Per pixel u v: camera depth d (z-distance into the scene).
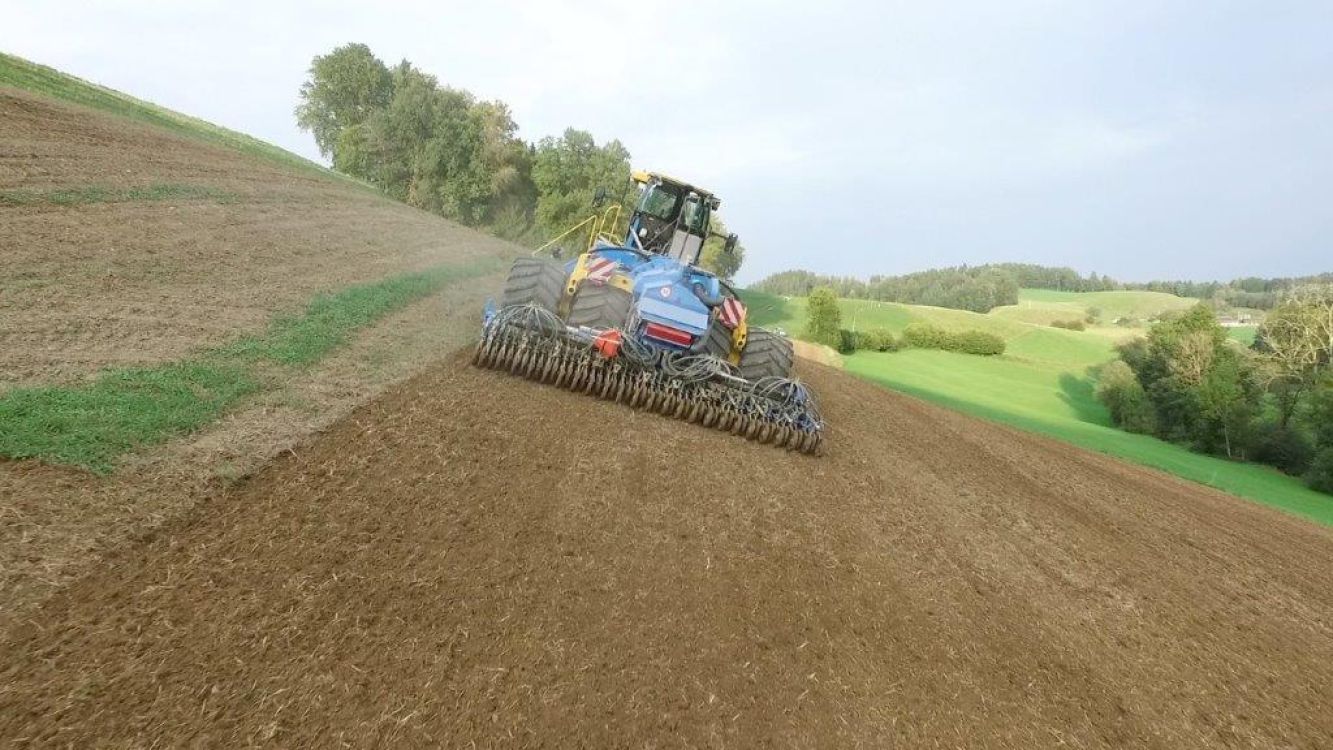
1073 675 4.48
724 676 3.54
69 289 6.82
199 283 8.27
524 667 3.23
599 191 10.13
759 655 3.80
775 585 4.62
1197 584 7.49
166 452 4.24
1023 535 7.48
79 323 6.01
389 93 55.78
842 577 5.00
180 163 16.88
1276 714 4.69
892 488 7.77
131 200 11.42
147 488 3.84
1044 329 65.81
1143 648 5.21
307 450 4.79
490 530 4.36
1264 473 34.94
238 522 3.78
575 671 3.29
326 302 8.86
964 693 3.93
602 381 7.52
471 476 5.03
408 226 23.06
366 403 5.91
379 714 2.76
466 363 7.87
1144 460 26.30
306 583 3.41
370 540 3.92
